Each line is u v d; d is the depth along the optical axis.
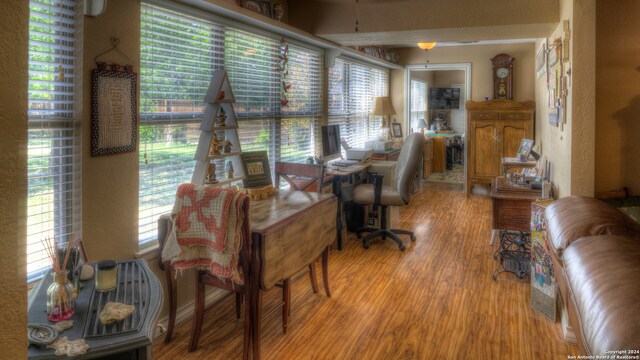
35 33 1.98
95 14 2.14
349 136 6.02
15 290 0.80
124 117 2.38
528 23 3.67
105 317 1.40
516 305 3.07
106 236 2.34
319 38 4.36
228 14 3.17
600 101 3.12
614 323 1.04
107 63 2.27
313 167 3.32
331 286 3.43
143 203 2.67
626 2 3.04
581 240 1.74
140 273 1.85
